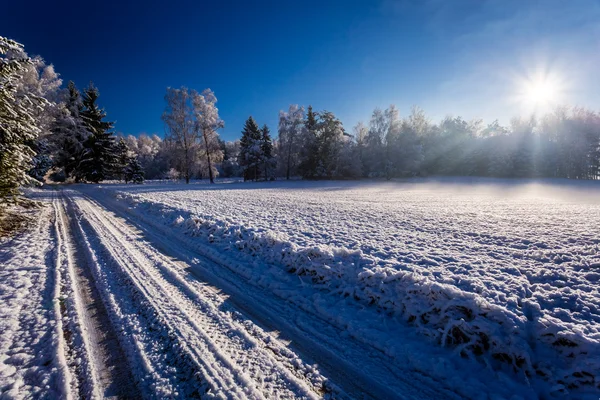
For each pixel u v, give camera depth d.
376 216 9.91
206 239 6.80
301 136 43.78
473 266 4.46
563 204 14.13
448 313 2.97
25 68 6.47
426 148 52.66
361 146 46.44
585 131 47.56
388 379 2.46
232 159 74.25
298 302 3.80
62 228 7.77
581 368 2.24
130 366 2.52
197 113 33.69
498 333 2.63
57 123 30.09
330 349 2.85
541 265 4.54
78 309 3.46
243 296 3.99
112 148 38.69
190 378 2.37
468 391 2.30
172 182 38.09
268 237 5.87
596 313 2.91
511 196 19.45
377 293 3.62
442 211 11.29
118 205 12.70
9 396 2.11
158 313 3.38
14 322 3.05
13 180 6.71
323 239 6.32
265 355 2.71
